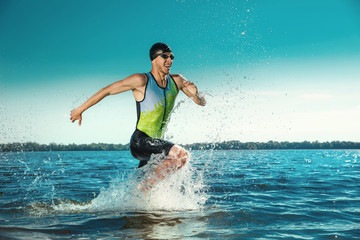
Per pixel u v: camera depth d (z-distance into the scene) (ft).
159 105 12.42
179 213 10.55
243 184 18.03
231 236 7.88
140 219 9.67
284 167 32.22
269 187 17.16
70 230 8.42
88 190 16.07
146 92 12.26
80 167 33.68
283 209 11.32
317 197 14.10
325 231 8.50
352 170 28.99
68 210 11.23
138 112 12.49
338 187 17.43
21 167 32.86
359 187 17.48
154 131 12.57
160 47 12.38
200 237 7.75
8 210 11.19
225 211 10.84
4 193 15.03
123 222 9.30
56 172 27.04
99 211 10.98
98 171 28.27
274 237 7.86
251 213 10.55
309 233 8.29
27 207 11.72
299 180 20.47
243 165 34.06
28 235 7.89
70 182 19.65
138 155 12.39
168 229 8.52
